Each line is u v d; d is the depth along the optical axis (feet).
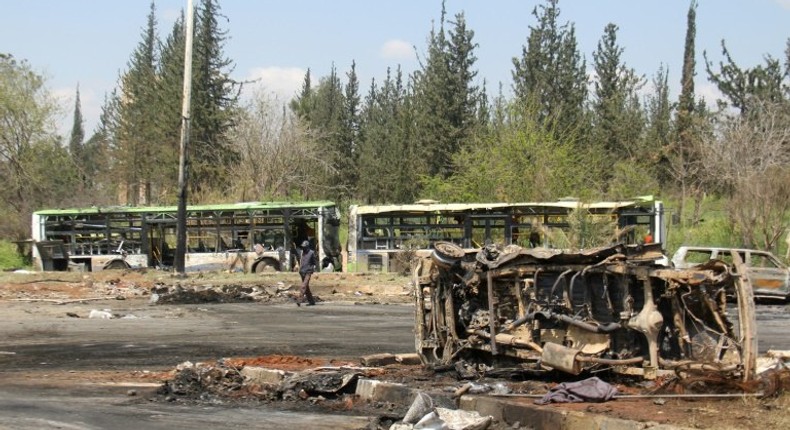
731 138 136.05
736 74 158.61
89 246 130.93
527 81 188.65
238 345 58.39
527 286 39.75
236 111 205.46
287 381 38.91
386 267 123.24
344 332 66.44
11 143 182.80
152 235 132.16
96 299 94.99
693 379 33.71
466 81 195.21
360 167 232.94
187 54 117.29
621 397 33.27
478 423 30.66
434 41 200.34
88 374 46.19
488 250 42.01
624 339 37.01
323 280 113.09
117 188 221.87
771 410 29.81
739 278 33.19
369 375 41.39
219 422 33.19
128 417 34.01
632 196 144.87
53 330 67.31
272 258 127.85
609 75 196.44
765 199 119.24
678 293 35.58
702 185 153.17
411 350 55.93
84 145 305.73
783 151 138.72
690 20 179.22
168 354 54.13
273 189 195.31
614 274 37.27
